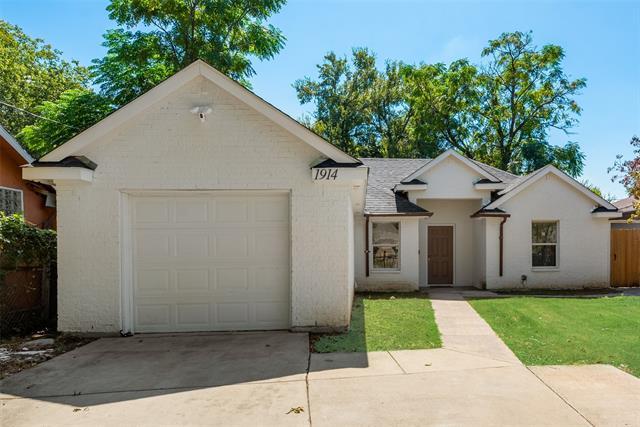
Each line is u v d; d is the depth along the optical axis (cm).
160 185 758
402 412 429
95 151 754
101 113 1755
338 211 770
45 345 704
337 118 3569
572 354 630
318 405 449
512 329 800
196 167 762
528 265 1473
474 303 1094
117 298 750
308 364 588
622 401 454
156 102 751
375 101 3538
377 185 1616
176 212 784
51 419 424
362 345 684
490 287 1467
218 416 425
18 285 816
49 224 1419
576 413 424
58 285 750
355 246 1427
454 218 1591
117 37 1847
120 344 701
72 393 492
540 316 903
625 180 1248
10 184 1245
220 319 786
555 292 1416
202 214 788
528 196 1484
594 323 838
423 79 3055
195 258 785
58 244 750
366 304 1111
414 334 757
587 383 509
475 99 2967
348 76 3659
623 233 1580
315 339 720
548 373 547
